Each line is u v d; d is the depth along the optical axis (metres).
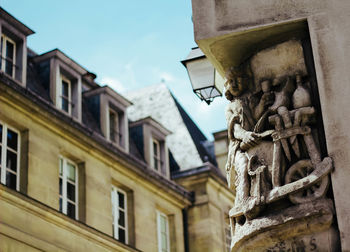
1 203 19.45
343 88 5.03
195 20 5.51
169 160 29.52
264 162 5.27
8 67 21.91
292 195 4.99
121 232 25.02
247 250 5.07
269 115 5.37
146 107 32.09
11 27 22.14
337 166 4.91
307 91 5.27
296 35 5.41
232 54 5.64
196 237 27.91
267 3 5.39
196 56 9.48
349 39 5.13
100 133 24.97
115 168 25.08
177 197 27.75
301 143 5.17
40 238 20.44
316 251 4.85
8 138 21.05
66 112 23.34
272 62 5.46
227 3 5.47
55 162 22.22
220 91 9.47
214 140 30.66
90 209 23.20
